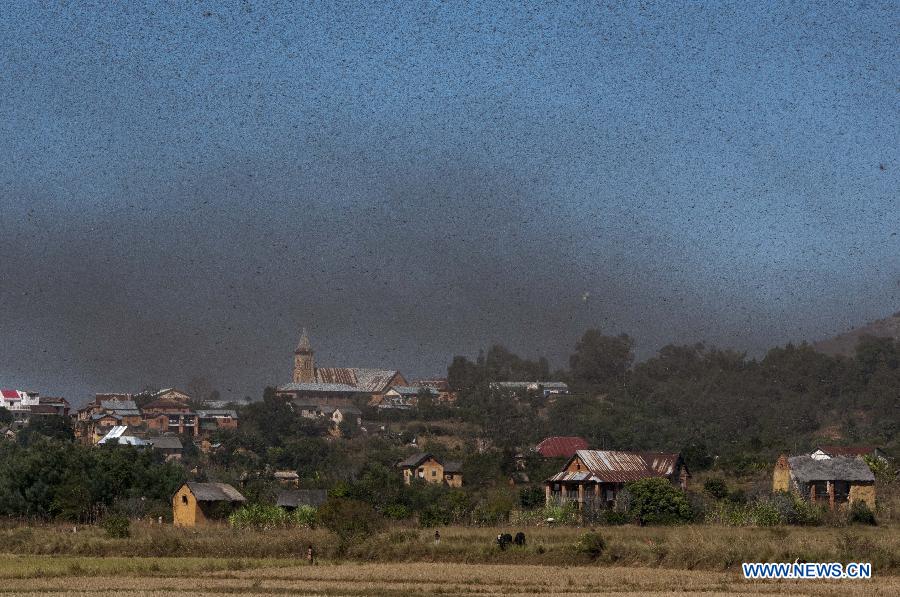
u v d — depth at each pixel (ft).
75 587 587.68
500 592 562.25
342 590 574.15
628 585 577.02
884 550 641.40
